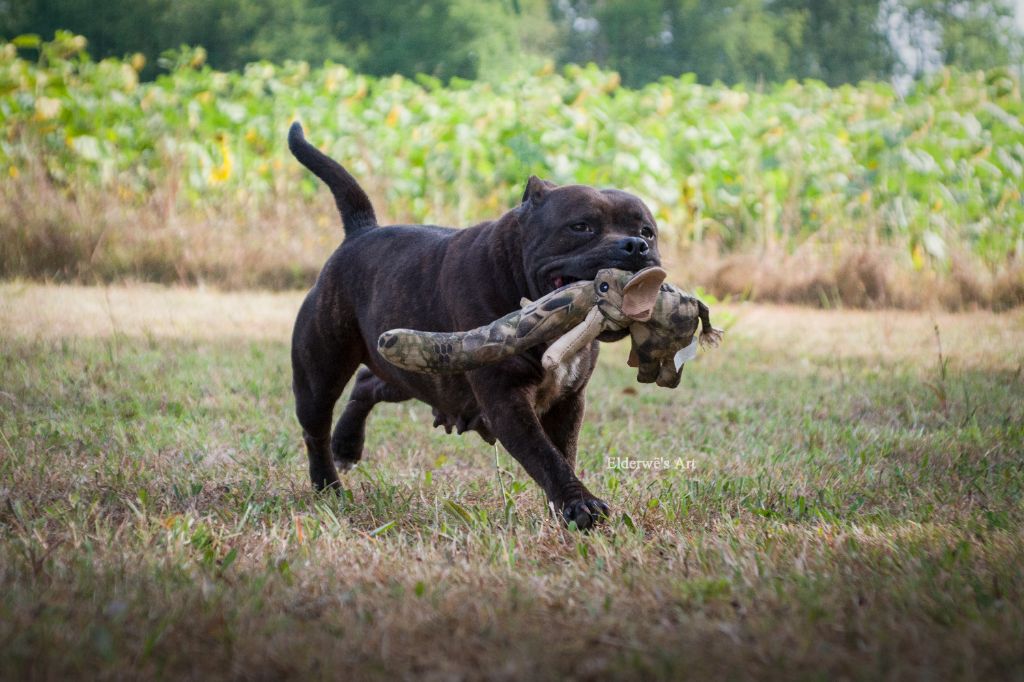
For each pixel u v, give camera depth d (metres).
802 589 4.06
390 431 8.48
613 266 5.22
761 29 42.66
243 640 3.57
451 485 6.57
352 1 37.56
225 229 16.36
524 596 4.09
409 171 17.59
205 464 6.96
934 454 7.34
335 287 6.51
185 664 3.45
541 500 6.12
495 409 5.49
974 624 3.58
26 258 14.84
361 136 18.05
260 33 36.75
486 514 5.55
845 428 8.21
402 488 6.46
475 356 5.04
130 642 3.56
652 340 5.21
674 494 6.08
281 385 9.56
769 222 17.08
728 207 17.52
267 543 5.02
